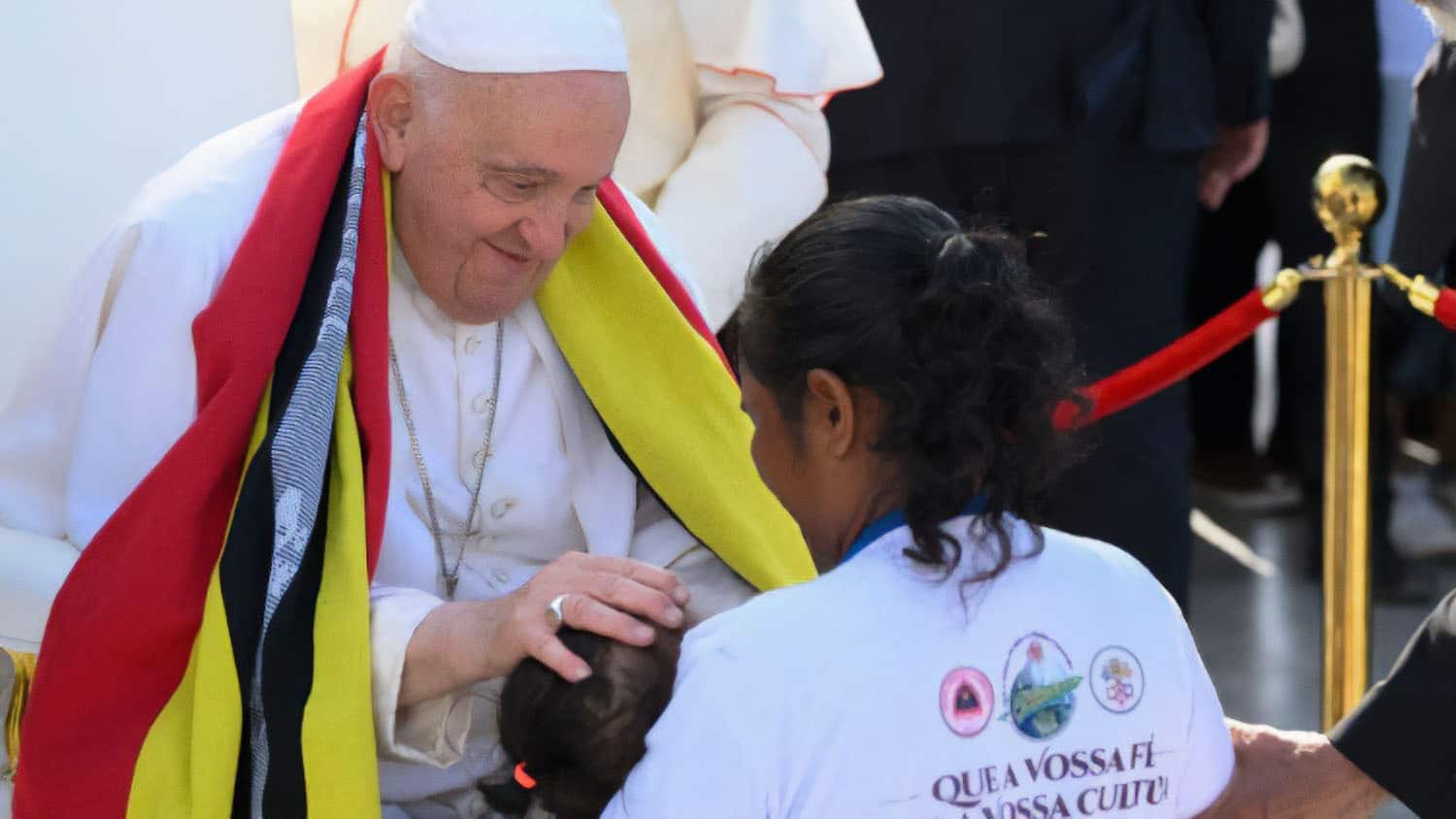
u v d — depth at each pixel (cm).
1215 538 2278
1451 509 2312
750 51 1206
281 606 789
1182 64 1602
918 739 660
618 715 695
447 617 808
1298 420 2177
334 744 788
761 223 1209
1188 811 737
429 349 924
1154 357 1334
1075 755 681
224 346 835
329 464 846
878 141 1605
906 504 679
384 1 1137
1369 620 1338
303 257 855
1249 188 2408
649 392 945
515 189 847
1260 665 1856
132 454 872
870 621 668
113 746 805
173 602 806
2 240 1120
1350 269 1302
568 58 830
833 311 675
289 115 921
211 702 790
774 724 659
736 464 945
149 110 1148
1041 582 689
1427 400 2597
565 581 754
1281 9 2011
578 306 945
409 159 863
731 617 686
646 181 1237
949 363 657
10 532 895
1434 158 1429
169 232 878
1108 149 1602
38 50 1118
